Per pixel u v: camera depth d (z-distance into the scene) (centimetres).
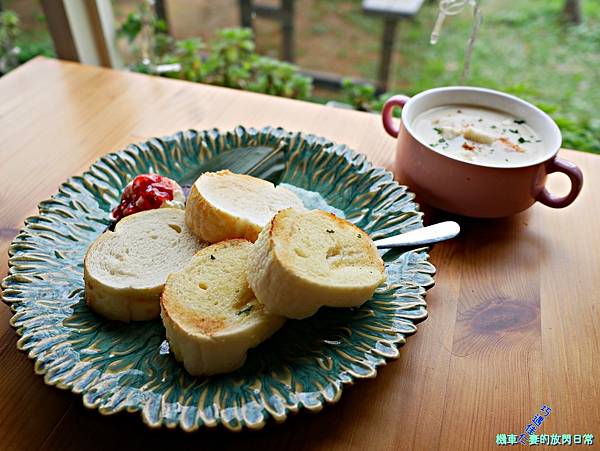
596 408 26
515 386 27
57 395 25
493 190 34
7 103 47
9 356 27
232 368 25
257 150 39
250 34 63
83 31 59
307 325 28
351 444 24
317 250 28
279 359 26
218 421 22
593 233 36
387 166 41
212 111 46
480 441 24
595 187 40
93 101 47
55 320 27
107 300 28
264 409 23
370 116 46
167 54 65
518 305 31
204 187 33
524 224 36
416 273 30
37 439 24
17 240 31
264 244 27
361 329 27
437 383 27
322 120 46
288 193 35
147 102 47
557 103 71
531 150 36
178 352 26
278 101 48
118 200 36
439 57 78
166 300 26
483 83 73
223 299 27
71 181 35
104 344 27
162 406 23
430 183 35
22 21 77
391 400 26
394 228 33
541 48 81
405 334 26
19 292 28
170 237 32
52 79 50
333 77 72
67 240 32
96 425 24
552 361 28
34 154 41
